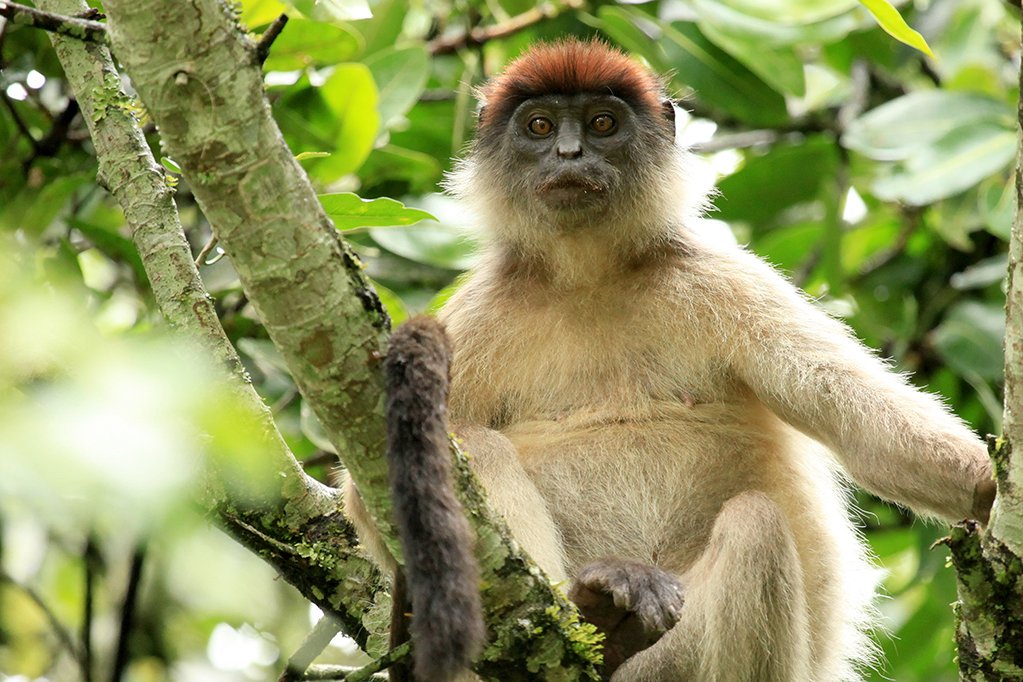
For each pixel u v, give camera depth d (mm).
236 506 9461
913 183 14188
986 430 15742
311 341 7262
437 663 6750
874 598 12594
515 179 11508
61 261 12000
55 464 4066
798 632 9211
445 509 7152
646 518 10422
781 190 16031
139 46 6754
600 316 10867
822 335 10398
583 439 10570
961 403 15828
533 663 8188
